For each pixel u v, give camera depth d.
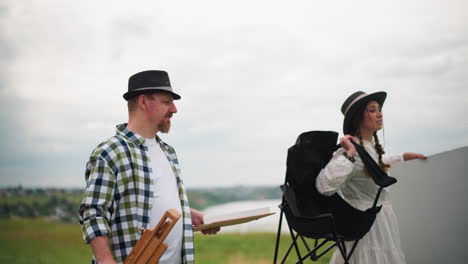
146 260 1.87
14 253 5.84
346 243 2.81
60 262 5.49
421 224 3.26
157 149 2.27
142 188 2.10
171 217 1.86
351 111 2.89
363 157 2.58
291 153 2.67
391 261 2.75
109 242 2.05
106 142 2.12
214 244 5.45
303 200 2.70
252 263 4.95
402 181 3.44
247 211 2.31
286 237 5.66
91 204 2.00
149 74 2.24
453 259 2.99
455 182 2.97
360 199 2.84
